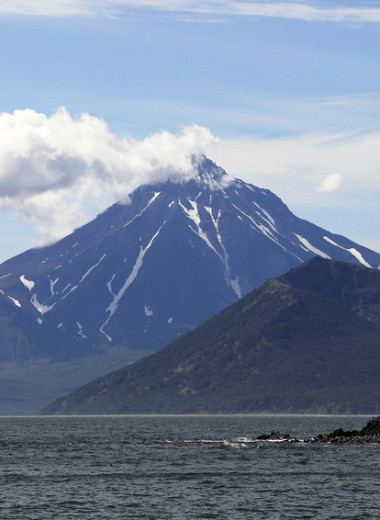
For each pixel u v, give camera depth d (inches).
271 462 6515.8
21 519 3976.4
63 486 5093.5
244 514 4116.6
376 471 5816.9
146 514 4116.6
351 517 4030.5
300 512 4170.8
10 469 6038.4
